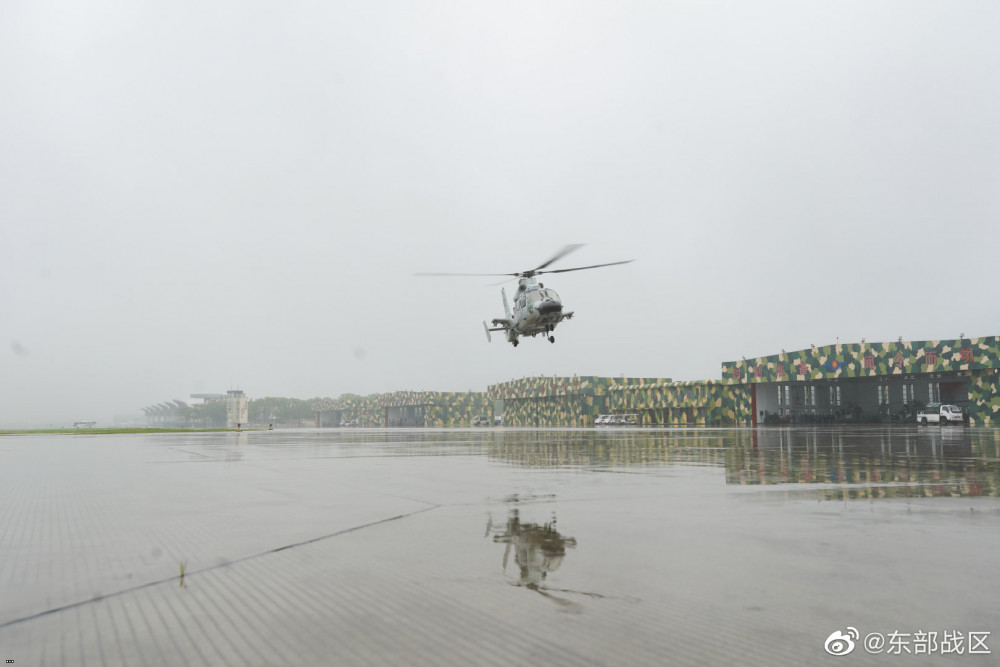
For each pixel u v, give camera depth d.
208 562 4.68
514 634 3.11
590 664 2.73
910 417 65.88
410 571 4.36
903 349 53.00
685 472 11.54
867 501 7.46
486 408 125.25
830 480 9.87
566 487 9.27
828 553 4.75
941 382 62.94
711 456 16.00
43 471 13.03
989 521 6.07
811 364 58.88
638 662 2.75
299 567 4.50
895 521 6.11
